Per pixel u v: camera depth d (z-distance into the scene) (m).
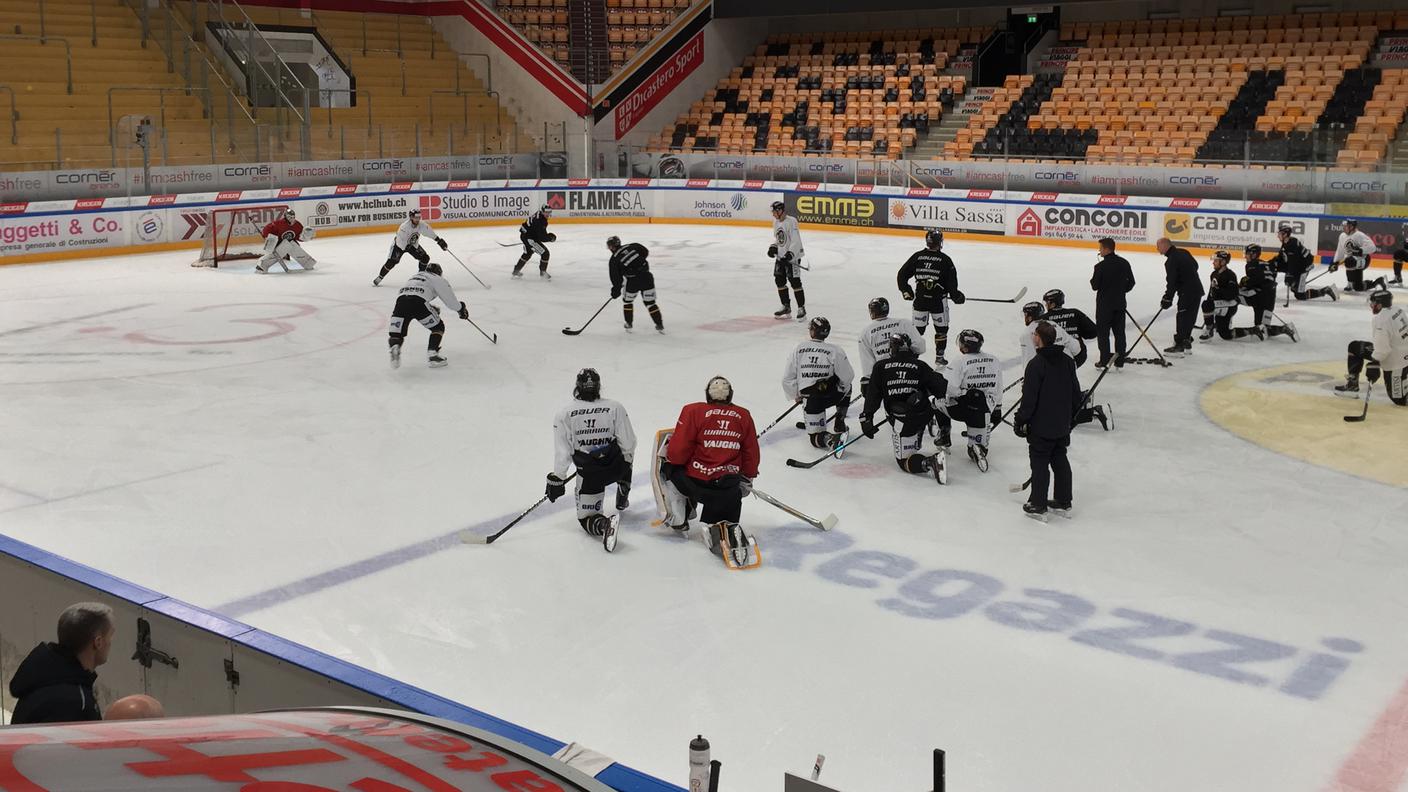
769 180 30.88
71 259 24.03
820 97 34.81
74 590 6.00
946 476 9.67
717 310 18.30
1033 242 27.36
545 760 2.44
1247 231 24.61
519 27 34.78
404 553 8.15
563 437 8.20
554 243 27.00
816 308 18.56
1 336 15.86
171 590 7.50
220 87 30.64
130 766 1.86
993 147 30.52
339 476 9.86
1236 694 6.12
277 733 2.23
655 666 6.46
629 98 34.41
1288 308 18.58
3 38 28.00
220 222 26.34
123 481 9.69
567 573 7.79
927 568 7.86
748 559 7.94
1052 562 7.96
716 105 35.94
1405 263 23.06
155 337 15.82
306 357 14.58
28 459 10.26
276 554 8.12
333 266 23.27
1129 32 33.59
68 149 25.06
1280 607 7.22
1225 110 28.83
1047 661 6.50
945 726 5.79
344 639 6.82
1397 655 6.57
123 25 30.67
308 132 28.33
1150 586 7.55
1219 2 32.62
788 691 6.16
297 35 32.16
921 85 33.66
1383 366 11.95
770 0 34.69
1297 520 8.77
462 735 2.52
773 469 10.05
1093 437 11.10
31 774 1.76
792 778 3.59
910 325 10.42
